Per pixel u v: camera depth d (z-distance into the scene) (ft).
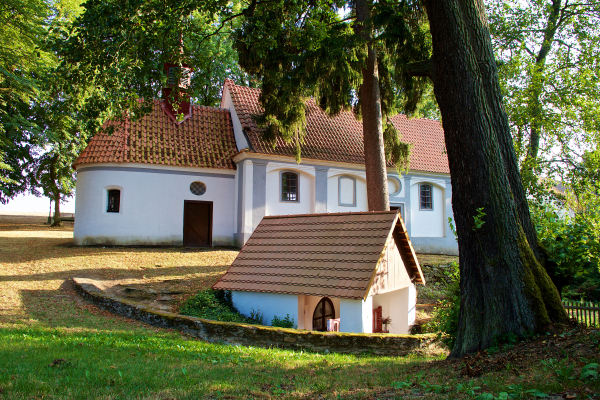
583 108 45.06
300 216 46.03
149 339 28.43
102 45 34.47
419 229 82.99
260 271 41.73
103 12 33.50
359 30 51.90
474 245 22.89
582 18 56.65
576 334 19.84
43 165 91.66
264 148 67.97
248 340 31.78
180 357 23.02
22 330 28.84
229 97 80.23
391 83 59.21
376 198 54.60
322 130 79.00
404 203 81.10
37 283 44.62
